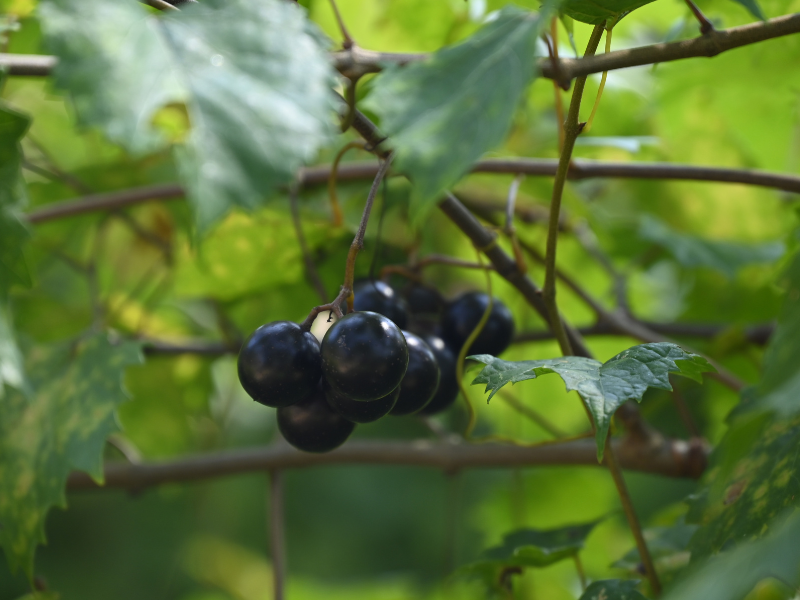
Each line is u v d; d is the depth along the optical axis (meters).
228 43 0.56
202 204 0.55
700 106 0.79
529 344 0.83
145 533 1.77
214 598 1.12
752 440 0.62
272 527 0.74
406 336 0.63
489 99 0.56
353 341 0.60
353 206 0.75
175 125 0.65
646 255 0.82
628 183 0.85
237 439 1.52
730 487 0.63
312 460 0.75
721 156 0.80
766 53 0.73
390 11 0.76
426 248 0.82
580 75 0.61
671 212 0.84
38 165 0.79
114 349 0.69
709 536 0.63
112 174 0.79
